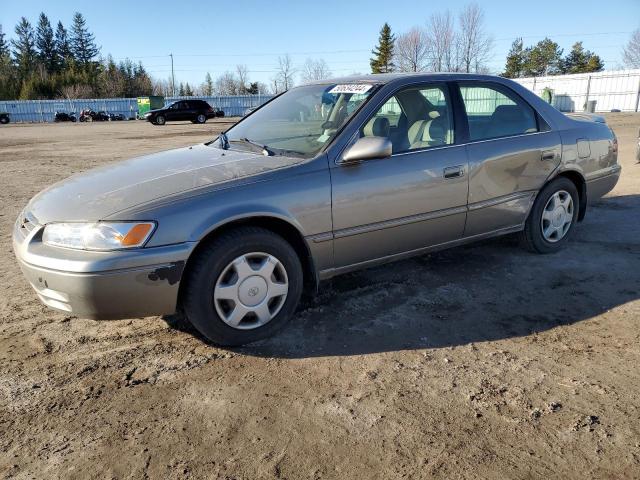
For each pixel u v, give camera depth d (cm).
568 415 251
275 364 302
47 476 218
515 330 337
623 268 438
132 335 340
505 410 255
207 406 263
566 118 472
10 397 273
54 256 284
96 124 4288
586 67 7762
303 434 241
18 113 5750
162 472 219
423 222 379
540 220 458
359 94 378
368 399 266
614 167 513
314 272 344
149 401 269
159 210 288
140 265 279
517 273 432
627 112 3288
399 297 389
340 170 339
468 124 405
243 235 307
